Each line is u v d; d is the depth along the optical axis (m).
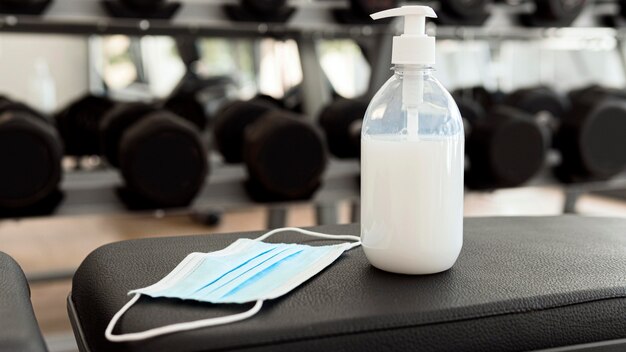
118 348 0.55
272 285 0.64
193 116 2.50
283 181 1.95
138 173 1.79
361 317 0.57
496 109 2.23
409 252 0.66
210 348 0.53
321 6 2.41
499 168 2.15
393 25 2.48
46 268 2.52
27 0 1.99
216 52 3.83
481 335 0.58
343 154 2.39
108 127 2.07
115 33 2.62
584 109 2.26
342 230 0.87
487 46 3.77
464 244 0.79
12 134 1.68
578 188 2.40
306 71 2.78
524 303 0.60
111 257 0.76
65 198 1.83
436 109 0.67
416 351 0.57
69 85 4.16
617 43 3.34
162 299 0.62
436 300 0.60
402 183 0.66
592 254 0.75
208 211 3.16
